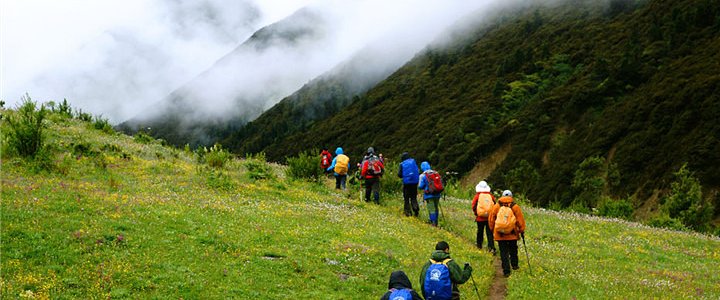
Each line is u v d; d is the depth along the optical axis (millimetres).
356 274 12430
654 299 12375
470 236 18891
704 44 93375
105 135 27484
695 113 70375
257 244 13289
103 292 9508
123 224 12789
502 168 100875
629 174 69688
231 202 17859
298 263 12250
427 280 9414
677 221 30703
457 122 136750
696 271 16781
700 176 60094
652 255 18672
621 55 120500
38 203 13406
